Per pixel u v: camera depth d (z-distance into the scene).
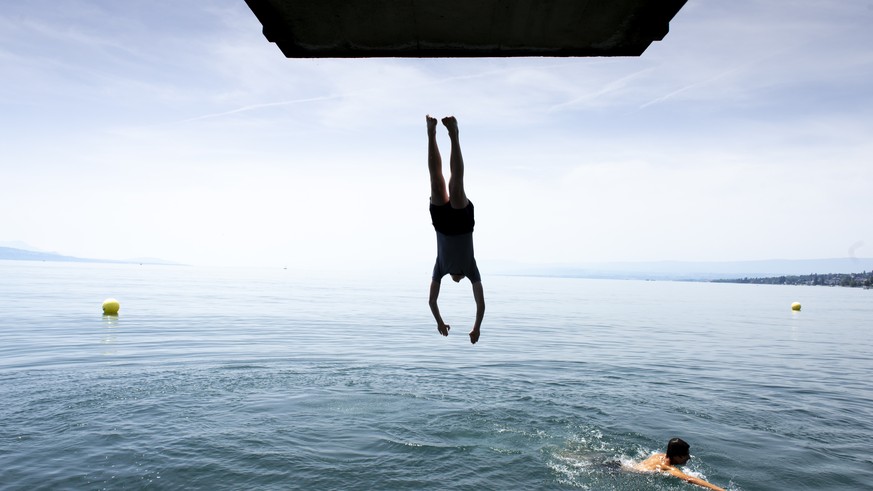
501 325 30.69
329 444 9.62
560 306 52.66
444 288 93.88
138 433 9.78
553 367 17.20
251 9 2.92
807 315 49.34
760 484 8.48
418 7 2.87
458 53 3.42
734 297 97.75
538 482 8.41
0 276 79.00
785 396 13.91
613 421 11.38
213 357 17.03
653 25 3.01
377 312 37.06
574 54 3.38
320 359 17.25
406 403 12.30
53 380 13.31
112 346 18.69
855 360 20.69
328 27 3.10
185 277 117.38
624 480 8.56
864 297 111.56
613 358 19.42
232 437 9.77
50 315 27.78
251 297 50.53
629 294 98.31
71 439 9.38
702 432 10.79
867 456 9.66
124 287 60.84
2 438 9.30
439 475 8.52
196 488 7.72
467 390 13.66
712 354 21.25
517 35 3.17
